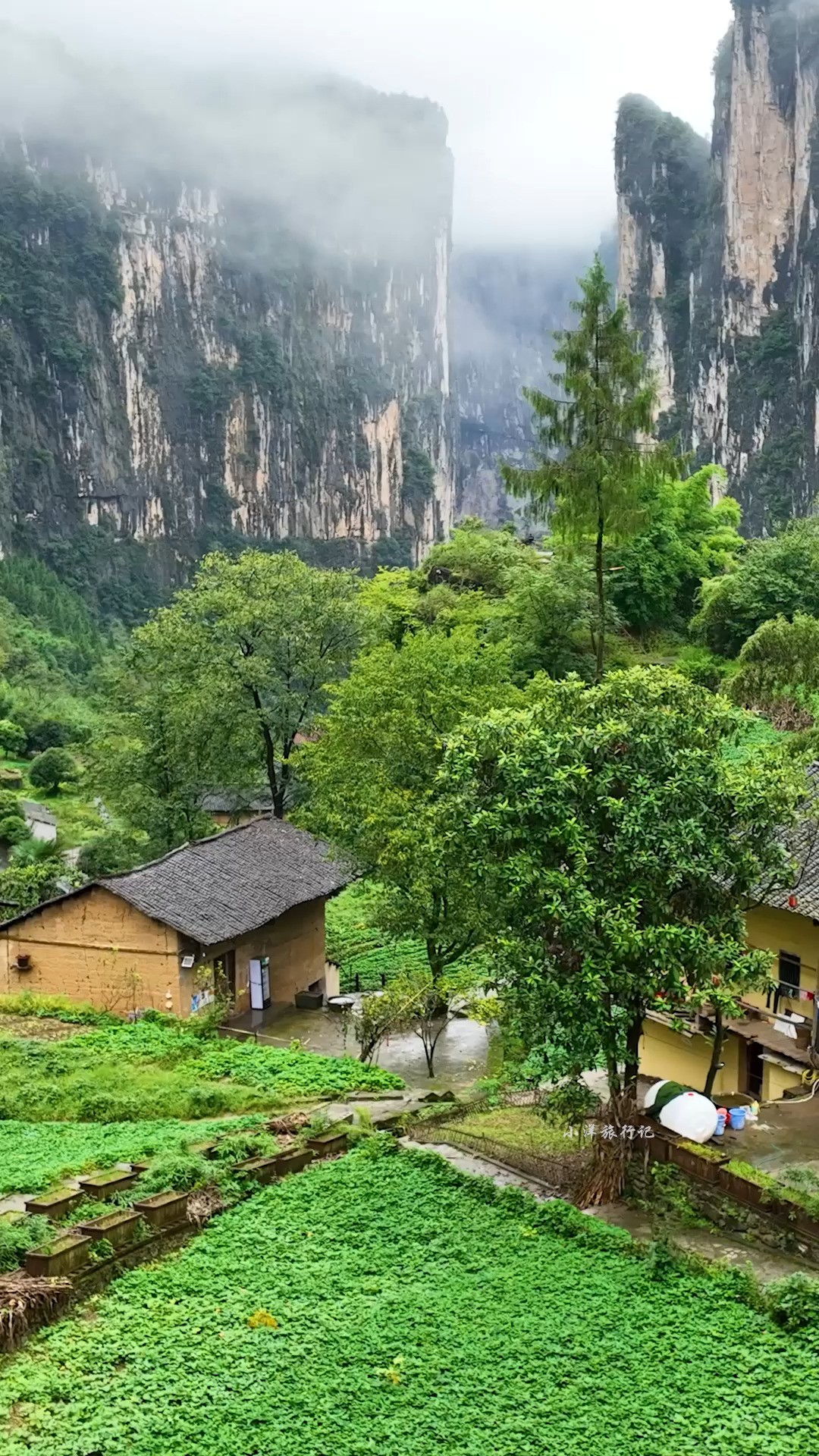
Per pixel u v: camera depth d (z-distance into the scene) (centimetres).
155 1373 1386
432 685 3681
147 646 5222
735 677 3095
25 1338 1471
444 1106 2470
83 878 5084
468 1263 1723
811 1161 2039
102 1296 1594
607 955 1888
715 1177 1897
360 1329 1505
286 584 5072
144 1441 1255
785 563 6306
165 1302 1575
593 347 3828
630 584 6500
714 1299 1616
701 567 6875
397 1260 1730
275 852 3950
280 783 5241
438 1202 1934
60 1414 1298
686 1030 2355
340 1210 1898
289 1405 1332
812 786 2466
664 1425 1319
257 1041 3319
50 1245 1619
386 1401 1345
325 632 5131
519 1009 2002
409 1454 1245
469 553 7869
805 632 3003
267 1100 2606
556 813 1933
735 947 1947
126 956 3438
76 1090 2652
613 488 3800
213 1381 1373
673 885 1953
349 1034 3462
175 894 3484
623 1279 1673
